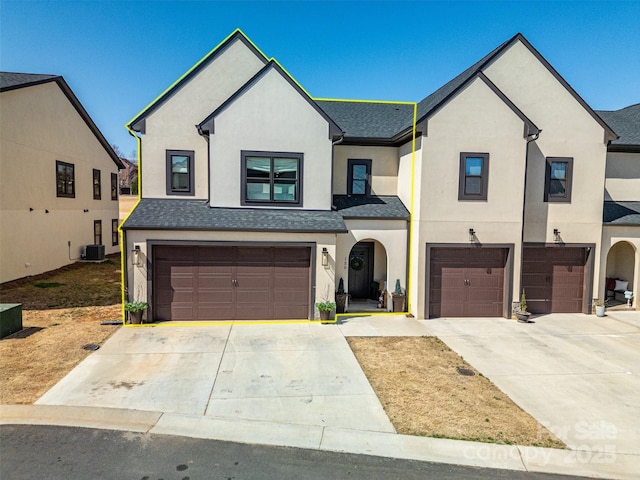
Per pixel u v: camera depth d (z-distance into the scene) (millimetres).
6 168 16297
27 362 8828
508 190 13133
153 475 5293
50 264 19781
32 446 5855
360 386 8102
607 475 5555
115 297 14781
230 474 5363
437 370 9023
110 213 27516
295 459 5742
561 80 13656
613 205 15547
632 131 16203
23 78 18344
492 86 12805
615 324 12898
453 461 5777
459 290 13453
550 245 13844
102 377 8188
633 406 7480
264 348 10109
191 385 7945
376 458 5809
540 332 11977
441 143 12867
